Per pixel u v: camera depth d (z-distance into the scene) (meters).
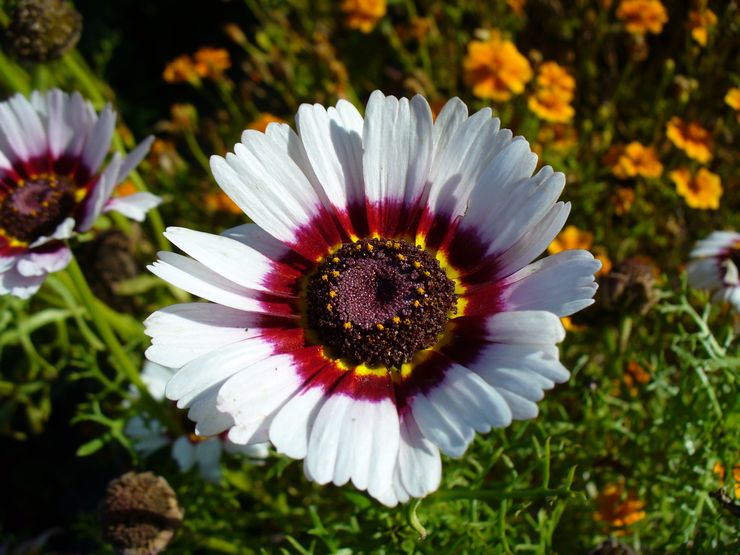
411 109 0.11
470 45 0.19
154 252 0.19
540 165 0.19
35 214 0.13
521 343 0.09
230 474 0.15
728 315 0.14
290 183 0.11
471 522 0.12
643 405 0.15
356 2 0.21
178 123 0.21
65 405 0.20
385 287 0.11
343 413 0.09
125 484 0.13
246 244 0.11
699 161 0.18
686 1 0.21
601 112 0.19
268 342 0.10
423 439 0.09
